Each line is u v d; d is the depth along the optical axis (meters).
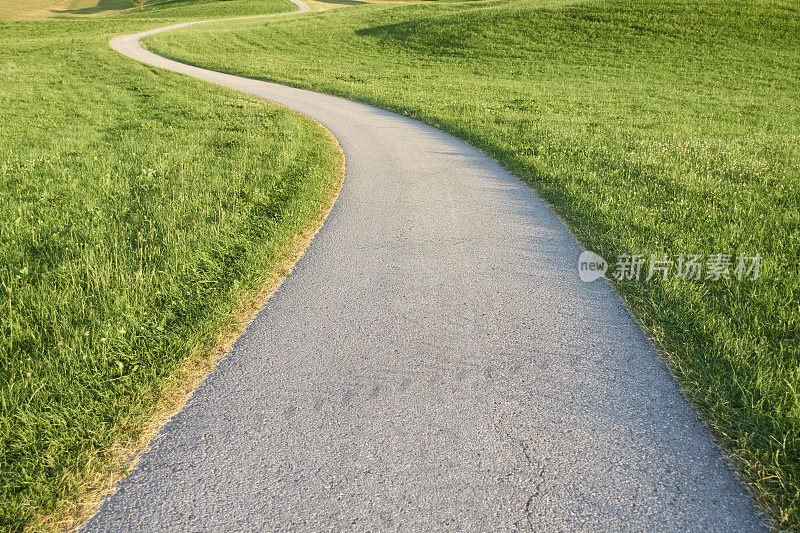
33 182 9.19
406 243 6.97
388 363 4.29
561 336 4.64
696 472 3.14
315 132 14.38
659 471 3.16
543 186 9.36
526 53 33.31
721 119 18.11
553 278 5.84
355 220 7.92
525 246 6.80
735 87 25.16
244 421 3.66
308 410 3.75
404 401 3.81
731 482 3.07
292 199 8.54
